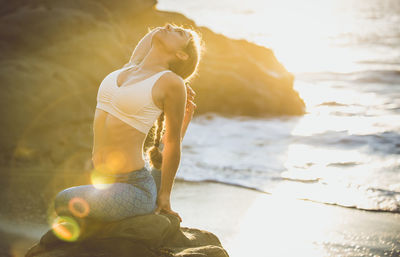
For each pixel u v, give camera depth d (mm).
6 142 7801
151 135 3479
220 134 10594
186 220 5645
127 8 12055
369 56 25250
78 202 2932
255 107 13070
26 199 6172
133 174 2979
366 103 14266
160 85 2891
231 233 5258
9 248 4652
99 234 3004
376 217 5824
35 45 9758
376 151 9031
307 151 9117
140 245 2945
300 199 6480
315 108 13938
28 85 8367
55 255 2922
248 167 8023
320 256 4703
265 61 14891
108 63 9984
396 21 43094
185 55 3055
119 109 2924
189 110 3365
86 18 10281
